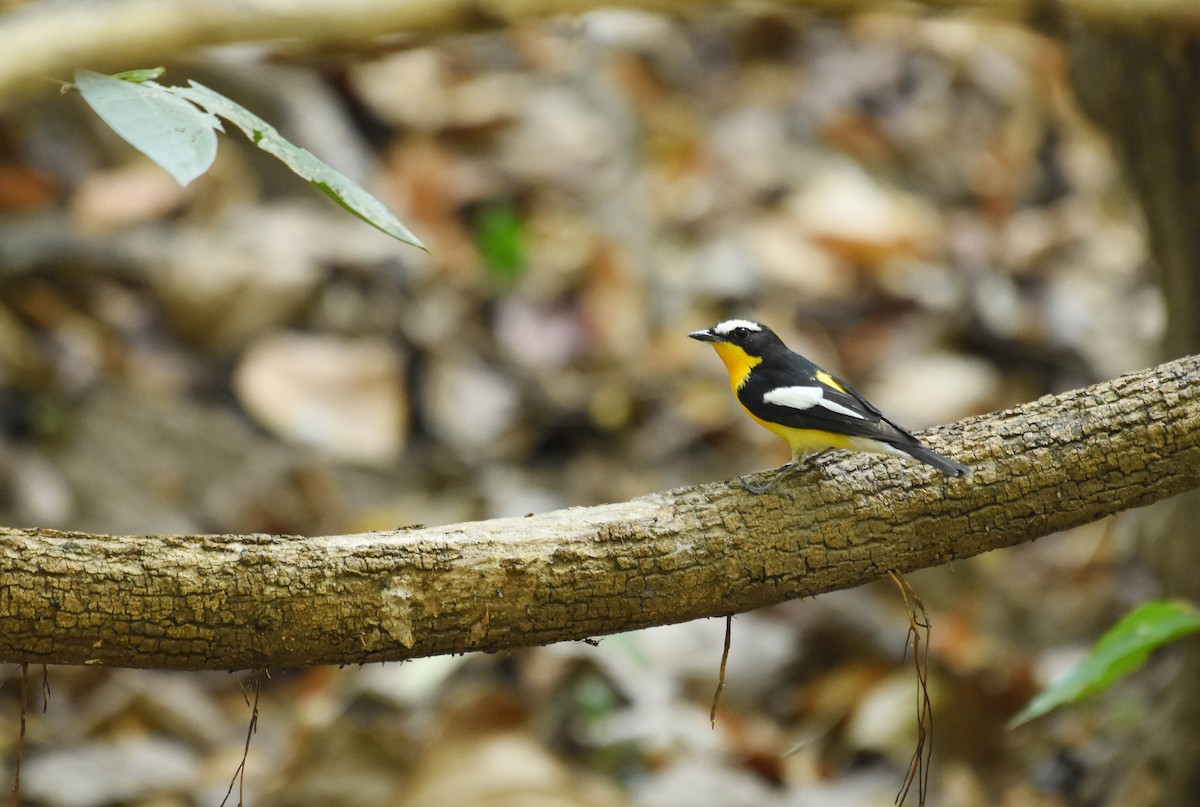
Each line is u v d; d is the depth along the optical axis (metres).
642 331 14.32
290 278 13.23
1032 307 15.00
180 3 4.00
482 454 12.82
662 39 17.59
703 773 9.77
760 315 14.51
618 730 10.07
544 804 8.93
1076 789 10.07
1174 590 9.50
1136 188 9.11
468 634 5.07
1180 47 8.09
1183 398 5.43
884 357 14.35
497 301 14.24
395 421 12.80
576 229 15.12
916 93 18.03
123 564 4.73
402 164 15.13
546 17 4.79
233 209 13.88
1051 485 5.42
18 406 11.85
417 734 9.74
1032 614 11.80
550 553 5.09
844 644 11.14
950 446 5.46
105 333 12.62
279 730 10.27
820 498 5.36
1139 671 10.91
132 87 3.80
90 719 9.95
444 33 4.57
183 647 4.83
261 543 4.89
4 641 4.65
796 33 18.41
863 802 9.84
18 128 13.73
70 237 13.02
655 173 16.20
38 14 4.07
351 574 4.91
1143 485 5.47
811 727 10.60
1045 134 17.55
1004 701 10.53
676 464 12.98
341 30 4.30
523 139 15.84
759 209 15.88
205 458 12.00
